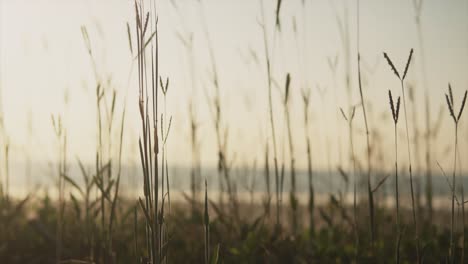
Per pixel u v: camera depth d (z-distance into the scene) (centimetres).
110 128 212
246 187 288
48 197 332
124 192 348
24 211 325
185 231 292
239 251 254
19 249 282
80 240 249
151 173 155
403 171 338
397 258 168
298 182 298
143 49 156
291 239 263
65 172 229
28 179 329
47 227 296
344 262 249
